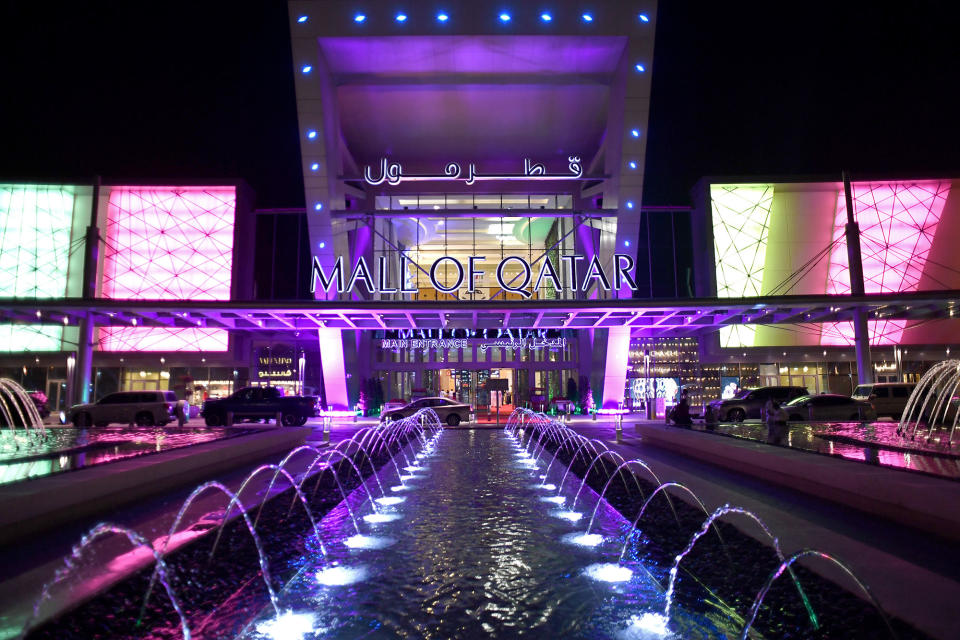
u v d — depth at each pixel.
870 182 43.72
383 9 34.94
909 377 46.44
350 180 39.19
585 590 6.14
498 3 35.00
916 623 4.74
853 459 10.76
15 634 4.80
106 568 6.50
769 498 10.25
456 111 39.59
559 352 46.44
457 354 46.66
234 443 14.68
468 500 11.09
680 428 20.59
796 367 47.19
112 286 44.00
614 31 35.44
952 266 44.12
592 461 16.14
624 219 38.50
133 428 25.05
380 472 14.88
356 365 41.41
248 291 46.06
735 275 45.09
